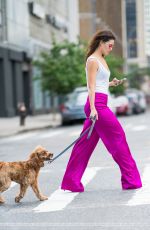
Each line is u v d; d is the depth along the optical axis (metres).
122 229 6.86
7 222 7.45
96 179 10.98
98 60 9.33
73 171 9.51
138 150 16.64
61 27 60.06
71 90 38.25
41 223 7.32
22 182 8.65
